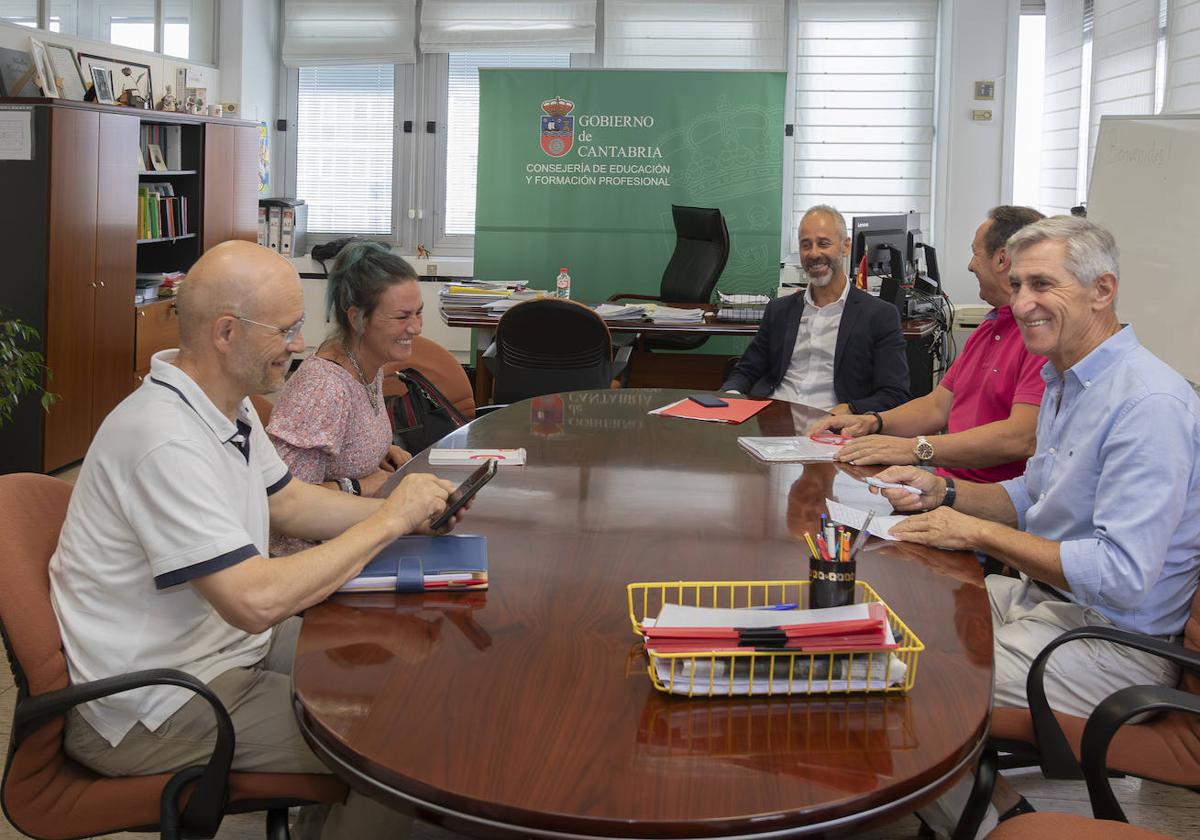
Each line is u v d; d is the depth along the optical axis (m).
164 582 1.66
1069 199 7.23
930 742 1.33
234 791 1.75
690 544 2.05
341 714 1.37
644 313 5.72
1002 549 2.07
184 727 1.75
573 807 1.18
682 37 8.29
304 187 8.88
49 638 1.67
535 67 8.09
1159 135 3.97
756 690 1.43
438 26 8.45
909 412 3.45
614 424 3.19
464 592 1.79
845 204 8.36
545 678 1.48
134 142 6.31
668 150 7.70
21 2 6.06
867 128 8.27
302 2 8.53
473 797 1.19
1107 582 1.98
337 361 2.61
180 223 7.14
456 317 5.50
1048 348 2.19
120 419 1.74
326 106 8.77
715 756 1.28
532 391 5.19
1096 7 6.70
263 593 1.67
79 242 5.77
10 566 1.68
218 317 1.78
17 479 1.87
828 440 3.01
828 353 4.18
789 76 8.30
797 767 1.26
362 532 1.82
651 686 1.46
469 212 8.82
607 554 1.99
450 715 1.37
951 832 2.02
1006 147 7.99
